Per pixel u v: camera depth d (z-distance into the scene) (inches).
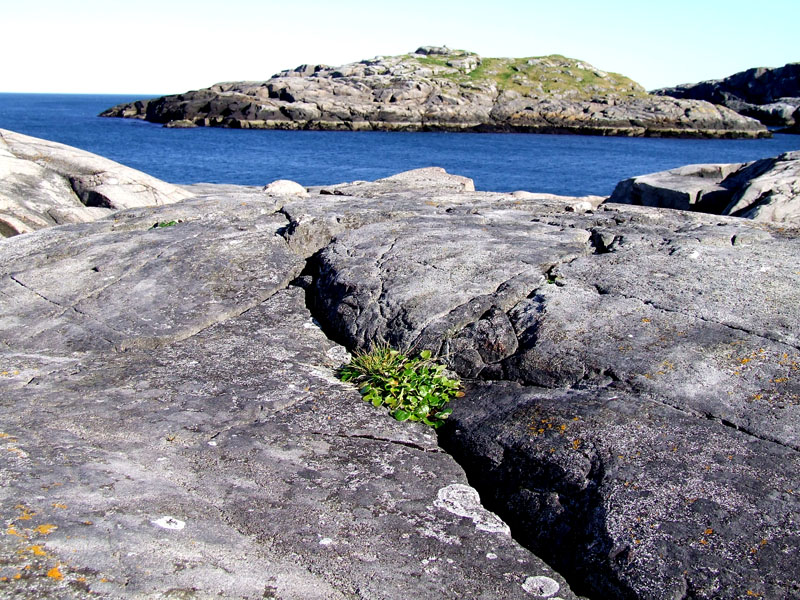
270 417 200.5
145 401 206.2
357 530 148.4
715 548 136.1
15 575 115.5
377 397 215.5
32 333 268.2
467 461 185.9
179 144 2657.5
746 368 193.2
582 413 183.0
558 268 274.2
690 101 3949.3
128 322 271.4
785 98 4753.9
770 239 301.7
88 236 381.7
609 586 137.5
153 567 123.6
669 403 182.5
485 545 149.5
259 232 360.2
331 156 2329.0
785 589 126.0
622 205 412.2
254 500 155.5
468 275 269.6
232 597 119.9
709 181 687.7
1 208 515.8
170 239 356.5
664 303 233.9
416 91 3850.9
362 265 291.4
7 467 154.1
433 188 491.5
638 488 153.2
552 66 4699.8
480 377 222.1
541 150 2785.4
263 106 3622.0
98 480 153.7
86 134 3142.2
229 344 257.4
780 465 156.9
